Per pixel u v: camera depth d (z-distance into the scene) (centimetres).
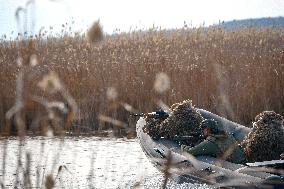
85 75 1797
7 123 426
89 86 1764
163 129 1200
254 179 812
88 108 1706
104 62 1931
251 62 1980
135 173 1116
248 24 2934
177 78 1850
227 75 1839
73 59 1939
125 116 1798
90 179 552
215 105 1753
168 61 1958
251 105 1825
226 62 1952
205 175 896
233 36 2775
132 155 1357
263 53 2127
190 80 1839
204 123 998
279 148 931
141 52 2130
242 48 2442
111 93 454
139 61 1939
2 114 1609
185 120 1181
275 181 791
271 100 1869
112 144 1500
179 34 2725
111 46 2353
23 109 367
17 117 370
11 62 1759
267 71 1884
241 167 908
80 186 970
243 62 1986
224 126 1236
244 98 1817
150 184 965
